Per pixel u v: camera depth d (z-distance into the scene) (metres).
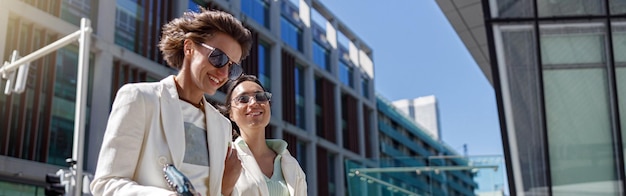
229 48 1.85
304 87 33.06
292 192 3.46
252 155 3.33
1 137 16.38
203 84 1.81
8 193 16.09
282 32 31.62
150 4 21.77
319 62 35.34
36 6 17.97
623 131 8.51
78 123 11.51
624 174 8.34
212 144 1.84
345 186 34.94
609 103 8.62
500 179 16.02
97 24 19.31
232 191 2.03
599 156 8.48
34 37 17.80
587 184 8.42
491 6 9.20
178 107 1.77
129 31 20.64
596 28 8.91
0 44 16.56
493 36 9.05
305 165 31.64
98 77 18.86
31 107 17.19
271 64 29.91
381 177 17.53
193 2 24.09
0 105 16.52
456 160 16.69
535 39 8.95
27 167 16.50
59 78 18.22
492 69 8.93
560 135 8.62
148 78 21.28
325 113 34.34
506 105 8.77
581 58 8.84
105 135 1.66
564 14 9.01
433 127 80.00
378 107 43.59
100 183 1.59
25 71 11.35
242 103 3.46
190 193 1.46
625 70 8.72
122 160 1.61
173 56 1.89
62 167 17.61
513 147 8.64
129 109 1.66
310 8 34.78
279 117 28.91
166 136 1.70
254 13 29.11
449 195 16.62
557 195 8.43
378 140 41.72
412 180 17.05
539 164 8.54
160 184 1.64
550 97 8.74
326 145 33.56
